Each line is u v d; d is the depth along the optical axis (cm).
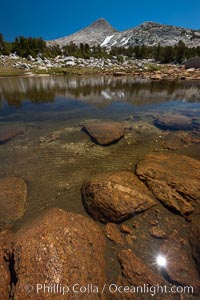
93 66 5619
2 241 340
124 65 5916
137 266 303
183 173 482
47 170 561
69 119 1009
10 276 287
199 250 306
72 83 2580
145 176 484
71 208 429
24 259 286
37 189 485
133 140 741
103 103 1371
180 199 412
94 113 1116
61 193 472
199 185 439
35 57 6044
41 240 307
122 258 317
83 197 448
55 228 330
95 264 299
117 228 372
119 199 398
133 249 332
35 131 841
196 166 514
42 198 455
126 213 384
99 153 650
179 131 811
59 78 3322
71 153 652
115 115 1069
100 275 290
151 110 1155
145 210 400
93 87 2186
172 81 2633
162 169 498
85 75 4025
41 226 339
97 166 578
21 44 6234
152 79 2962
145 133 803
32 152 660
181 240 341
